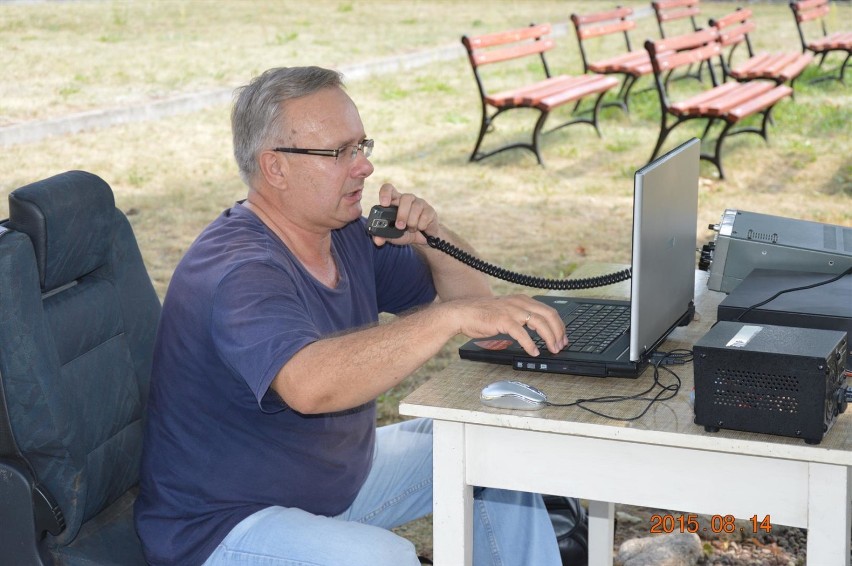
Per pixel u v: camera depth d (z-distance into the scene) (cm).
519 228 672
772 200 725
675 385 209
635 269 203
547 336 209
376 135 945
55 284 225
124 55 1316
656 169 207
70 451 215
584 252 622
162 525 226
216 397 223
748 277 262
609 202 733
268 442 226
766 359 179
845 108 1019
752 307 233
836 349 184
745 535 333
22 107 983
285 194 234
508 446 204
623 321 240
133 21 1642
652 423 190
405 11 1917
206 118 1005
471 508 213
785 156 842
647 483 196
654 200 208
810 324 227
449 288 282
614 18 998
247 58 1312
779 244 269
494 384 202
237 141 237
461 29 1655
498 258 610
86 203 234
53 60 1255
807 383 177
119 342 245
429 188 770
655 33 1634
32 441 212
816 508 184
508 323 207
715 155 778
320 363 201
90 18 1638
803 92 1102
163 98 1052
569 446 200
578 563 296
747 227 277
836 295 241
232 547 218
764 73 901
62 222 224
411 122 999
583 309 252
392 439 271
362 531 215
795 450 179
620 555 320
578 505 307
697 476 193
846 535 183
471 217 696
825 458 178
